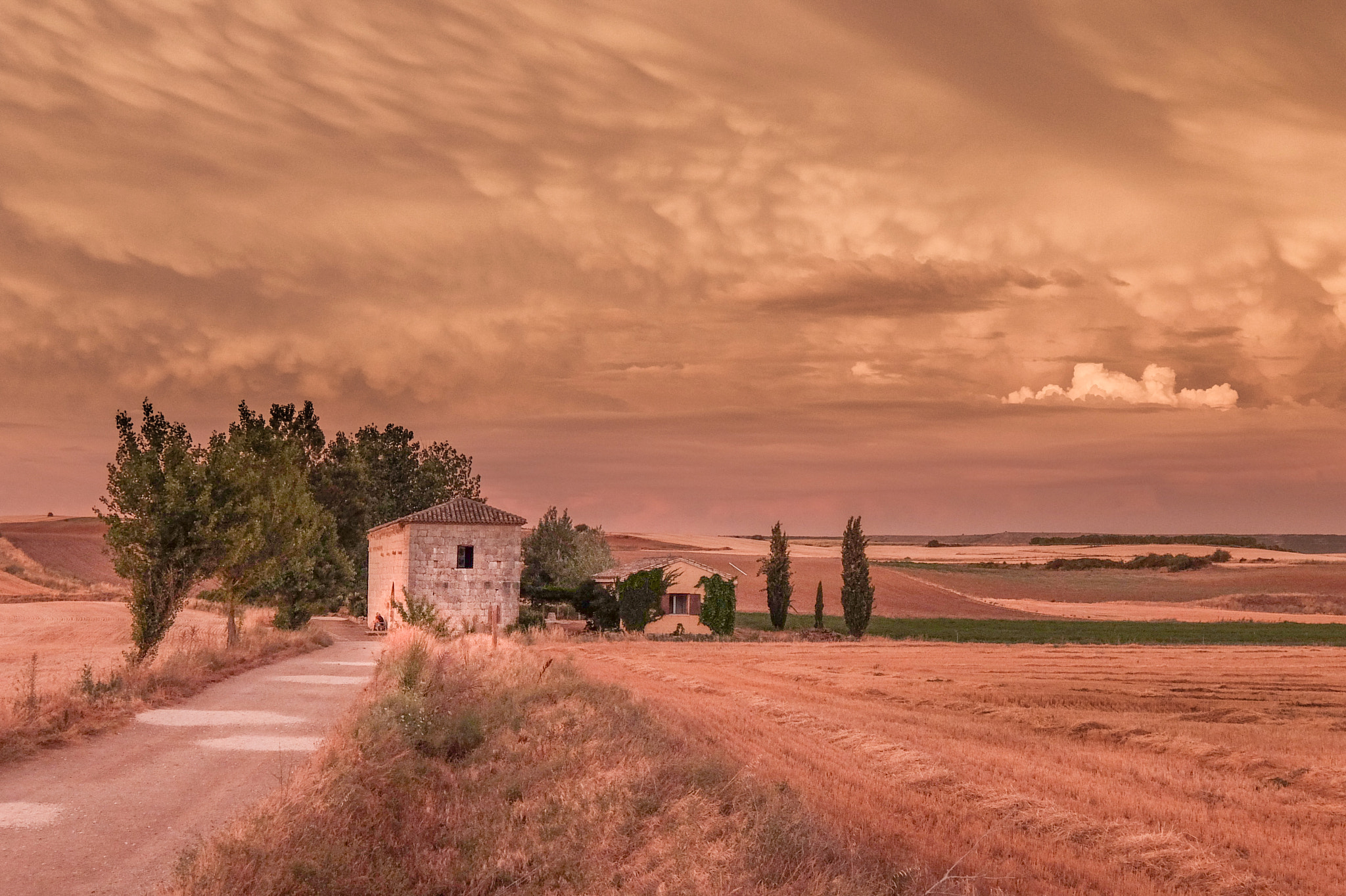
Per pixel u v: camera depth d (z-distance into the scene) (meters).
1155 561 170.12
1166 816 16.19
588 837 12.21
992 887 12.02
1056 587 138.25
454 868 11.53
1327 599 118.81
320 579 60.28
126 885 9.65
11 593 72.62
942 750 21.48
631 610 64.62
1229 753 22.47
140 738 17.12
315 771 13.61
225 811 12.41
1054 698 33.97
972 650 57.47
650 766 14.75
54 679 25.12
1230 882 12.81
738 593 108.38
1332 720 29.36
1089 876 12.88
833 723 24.56
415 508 89.94
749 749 20.73
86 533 145.25
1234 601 121.19
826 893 10.53
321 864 10.34
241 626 42.38
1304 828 16.00
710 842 11.73
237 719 19.69
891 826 14.62
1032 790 17.56
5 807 12.26
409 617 50.41
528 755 16.80
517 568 59.97
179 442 28.45
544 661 30.55
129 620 53.53
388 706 17.88
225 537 27.50
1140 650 59.03
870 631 78.19
